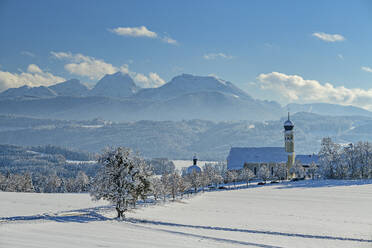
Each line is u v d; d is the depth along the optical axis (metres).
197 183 147.12
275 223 66.69
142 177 67.62
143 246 41.03
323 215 80.00
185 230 55.66
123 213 70.62
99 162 66.69
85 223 57.34
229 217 74.38
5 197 112.19
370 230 60.84
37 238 43.44
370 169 171.25
